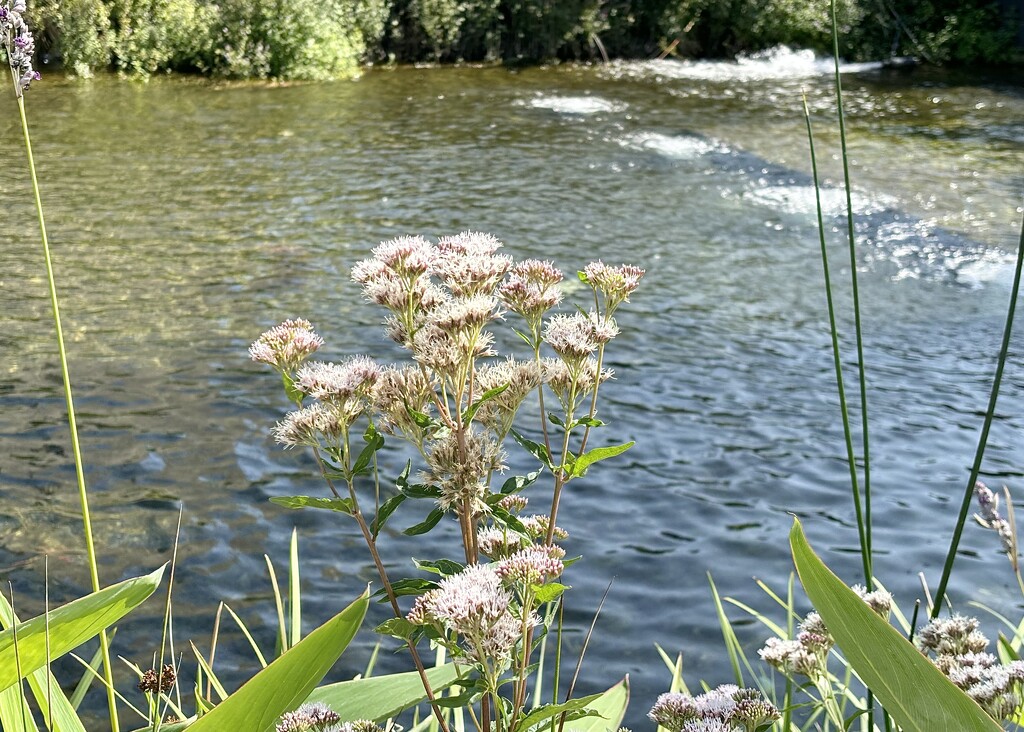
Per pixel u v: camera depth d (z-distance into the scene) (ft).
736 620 15.33
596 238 36.45
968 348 27.27
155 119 54.60
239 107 58.29
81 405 22.40
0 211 37.88
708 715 4.79
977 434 22.02
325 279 31.30
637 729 12.80
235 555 16.96
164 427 21.48
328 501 4.78
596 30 77.30
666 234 37.17
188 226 36.70
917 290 31.96
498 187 43.04
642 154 49.14
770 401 23.57
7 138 49.37
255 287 30.42
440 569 4.85
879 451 21.16
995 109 59.21
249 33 67.62
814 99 62.75
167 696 6.89
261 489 19.12
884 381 24.86
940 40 75.82
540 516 5.50
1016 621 15.07
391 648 14.57
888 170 46.03
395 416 4.93
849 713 10.53
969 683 4.67
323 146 49.70
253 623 15.17
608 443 21.29
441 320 4.85
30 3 65.26
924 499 19.20
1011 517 4.82
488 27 76.84
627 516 18.45
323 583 16.24
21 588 15.83
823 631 5.59
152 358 25.00
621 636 14.89
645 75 71.82
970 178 44.73
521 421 22.27
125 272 31.60
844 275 33.24
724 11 78.74
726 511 18.71
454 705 4.38
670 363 25.54
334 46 69.26
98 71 66.64
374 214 38.73
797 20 78.02
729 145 50.96
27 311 28.04
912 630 5.28
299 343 4.88
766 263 34.27
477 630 4.22
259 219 37.78
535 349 5.30
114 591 4.53
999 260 34.83
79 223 36.76
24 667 4.50
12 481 19.12
